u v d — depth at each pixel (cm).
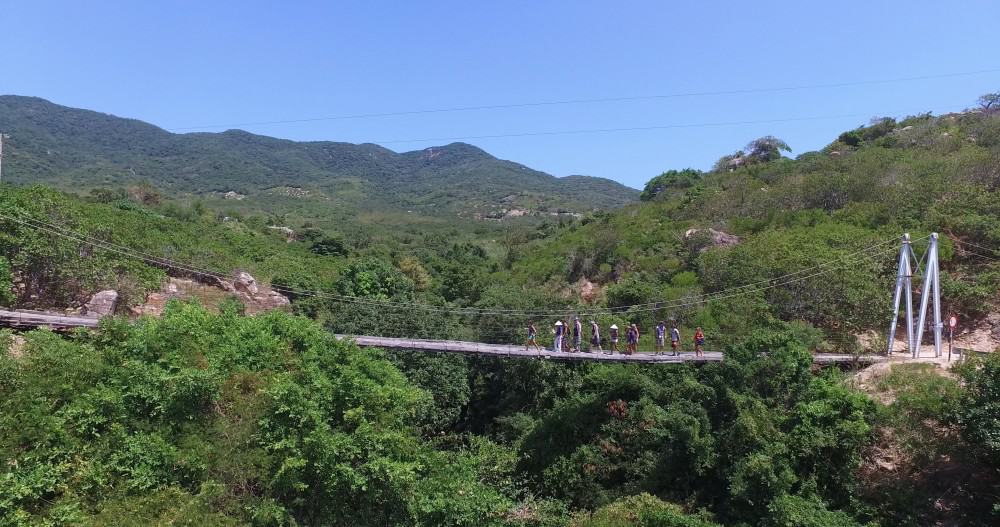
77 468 1377
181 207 8544
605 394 2969
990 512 1714
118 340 1789
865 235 3722
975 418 1761
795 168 6319
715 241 4712
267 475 1530
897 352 2814
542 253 6456
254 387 1739
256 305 3781
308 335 2098
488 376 3559
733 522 2070
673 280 4309
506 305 4059
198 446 1518
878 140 6575
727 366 2409
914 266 3369
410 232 13125
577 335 2820
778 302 3416
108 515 1304
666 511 2117
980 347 2900
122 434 1467
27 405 1418
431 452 2100
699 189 6556
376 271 4238
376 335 3312
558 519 2370
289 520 1516
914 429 1961
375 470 1619
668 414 2534
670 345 3328
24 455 1321
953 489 1856
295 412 1595
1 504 1213
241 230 7125
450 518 1830
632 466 2578
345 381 1795
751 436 2080
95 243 2966
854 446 1978
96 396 1498
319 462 1548
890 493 1919
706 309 3588
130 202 7369
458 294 4947
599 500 2491
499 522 2147
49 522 1245
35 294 2756
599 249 5406
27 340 1664
